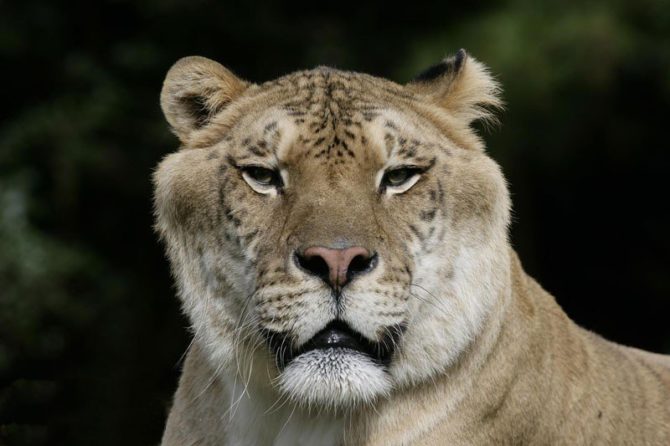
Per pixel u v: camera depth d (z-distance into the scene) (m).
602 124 21.86
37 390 12.71
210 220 7.85
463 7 23.12
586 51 20.19
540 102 20.42
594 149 22.95
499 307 7.87
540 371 8.09
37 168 21.66
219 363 7.88
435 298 7.70
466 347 7.78
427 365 7.66
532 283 8.76
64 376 14.02
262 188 7.75
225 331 7.83
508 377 7.89
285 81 8.33
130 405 12.43
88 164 21.62
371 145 7.67
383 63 23.06
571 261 24.92
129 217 22.48
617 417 8.49
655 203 24.25
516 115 20.78
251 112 8.10
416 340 7.64
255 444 7.95
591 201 24.36
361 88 8.12
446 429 7.73
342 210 7.41
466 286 7.80
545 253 24.91
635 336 24.55
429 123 8.16
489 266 7.91
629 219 24.52
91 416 12.35
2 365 16.39
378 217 7.56
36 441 12.11
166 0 22.83
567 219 24.64
